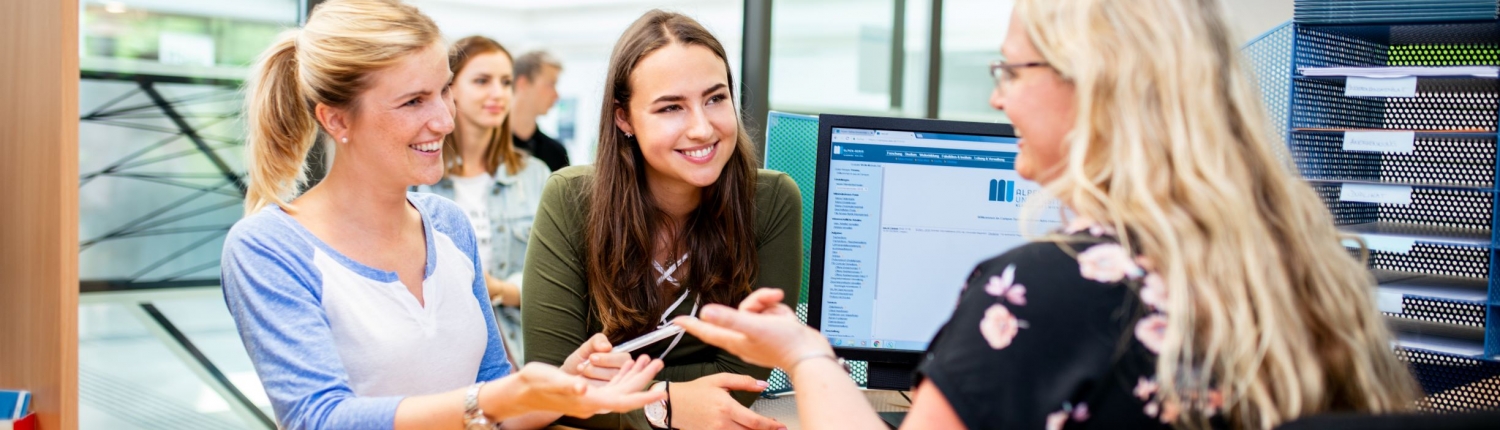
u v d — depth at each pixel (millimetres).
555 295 1375
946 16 3467
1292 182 803
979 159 1436
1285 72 1444
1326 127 1498
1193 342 722
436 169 1190
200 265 2598
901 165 1433
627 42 1300
